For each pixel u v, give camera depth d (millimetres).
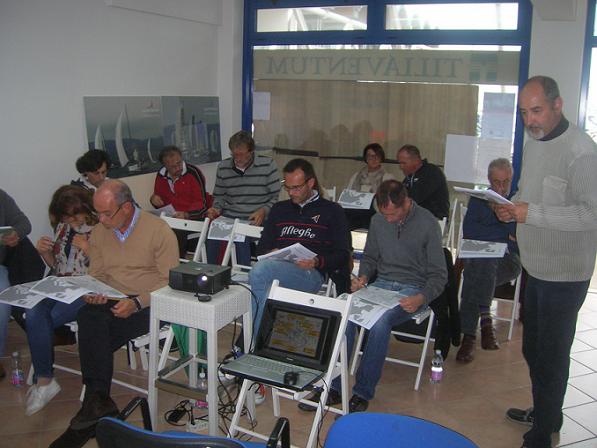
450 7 5574
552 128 2576
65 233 3621
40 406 3229
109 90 5246
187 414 3232
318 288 3684
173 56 5926
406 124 5961
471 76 5602
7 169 4480
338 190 6398
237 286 2930
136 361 3859
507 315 4965
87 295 3016
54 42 4707
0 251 3748
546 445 2836
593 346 4301
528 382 3744
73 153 4961
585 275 2656
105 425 1703
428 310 3594
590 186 2473
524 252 2775
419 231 3561
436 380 3713
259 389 3324
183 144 6113
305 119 6438
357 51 6062
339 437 1801
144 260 3211
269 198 4918
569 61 5039
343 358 2824
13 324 4547
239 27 6535
